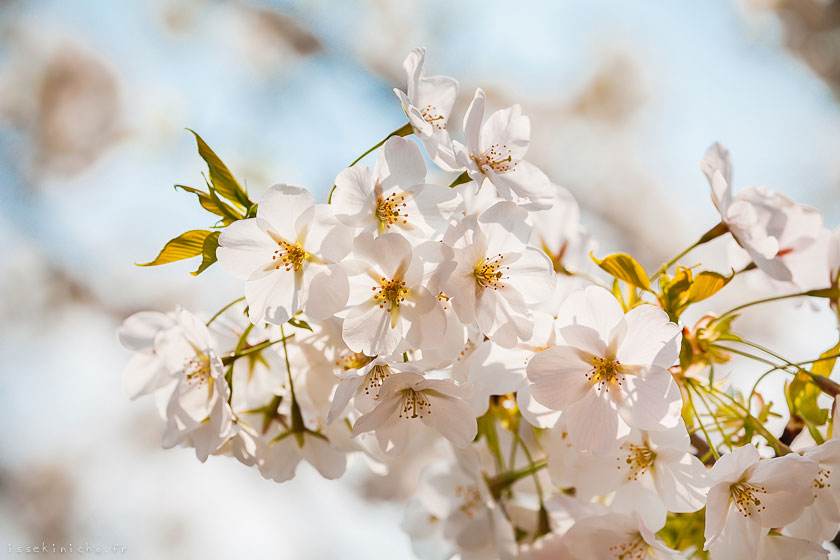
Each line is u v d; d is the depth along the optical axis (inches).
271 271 17.3
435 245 17.0
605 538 18.0
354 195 17.2
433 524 20.7
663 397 17.3
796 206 19.9
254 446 18.4
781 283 20.2
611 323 17.5
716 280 18.2
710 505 17.1
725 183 19.2
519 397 18.0
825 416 18.4
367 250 17.0
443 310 17.1
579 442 17.5
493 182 17.9
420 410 17.6
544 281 17.7
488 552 19.6
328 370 18.4
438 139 17.9
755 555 17.3
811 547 17.5
